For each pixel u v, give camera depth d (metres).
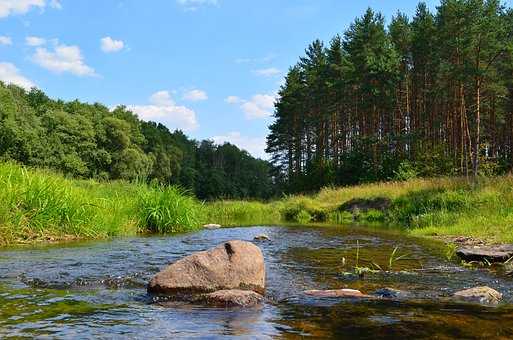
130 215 15.89
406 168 39.41
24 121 60.88
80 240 12.59
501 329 4.57
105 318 4.95
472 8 40.78
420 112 51.25
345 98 56.62
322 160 55.88
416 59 50.59
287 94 71.50
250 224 22.48
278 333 4.43
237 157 145.00
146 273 7.67
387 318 4.99
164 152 105.25
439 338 4.29
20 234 11.90
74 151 68.19
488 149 52.06
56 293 6.16
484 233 13.70
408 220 21.81
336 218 26.86
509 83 48.06
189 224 17.23
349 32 59.84
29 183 12.80
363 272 8.11
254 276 6.47
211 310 5.36
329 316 5.09
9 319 4.82
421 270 8.45
